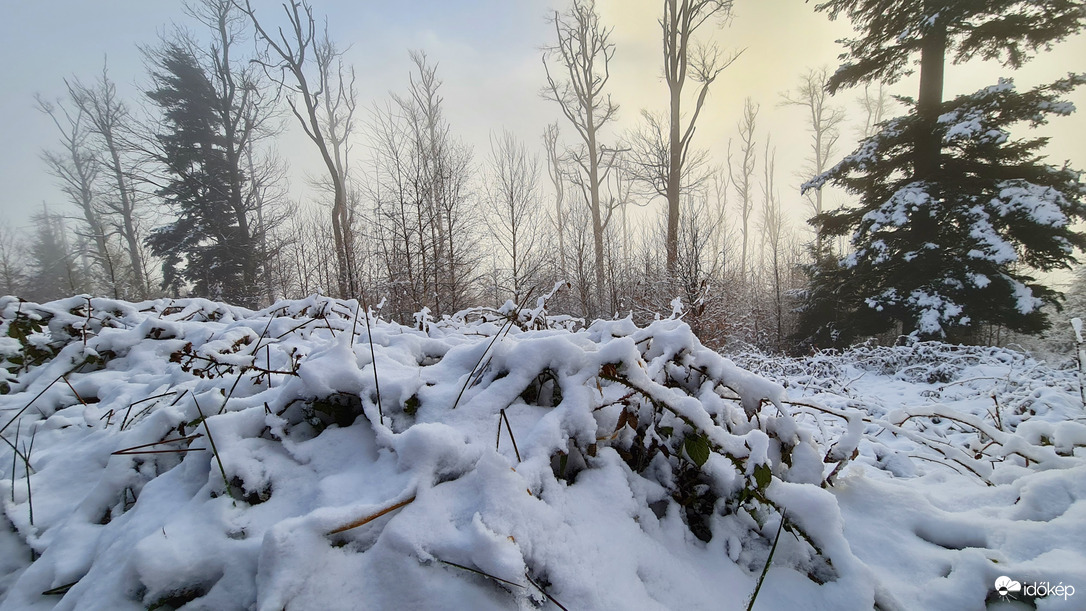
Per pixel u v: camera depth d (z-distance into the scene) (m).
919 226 11.45
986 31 11.16
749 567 1.31
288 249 20.16
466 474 1.26
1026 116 10.55
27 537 1.41
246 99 22.19
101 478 1.52
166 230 21.06
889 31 12.38
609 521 1.25
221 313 4.33
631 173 19.73
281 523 1.04
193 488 1.38
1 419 2.35
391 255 13.08
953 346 8.13
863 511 1.55
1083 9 10.09
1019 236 10.64
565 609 1.00
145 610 1.04
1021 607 1.16
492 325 3.30
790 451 1.64
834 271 13.05
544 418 1.40
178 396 2.08
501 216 14.04
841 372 8.45
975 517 1.46
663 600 1.13
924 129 11.65
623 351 1.52
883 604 1.16
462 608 0.96
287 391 1.58
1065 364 7.78
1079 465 1.75
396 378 1.68
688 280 10.40
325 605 0.97
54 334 3.32
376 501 1.16
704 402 1.66
